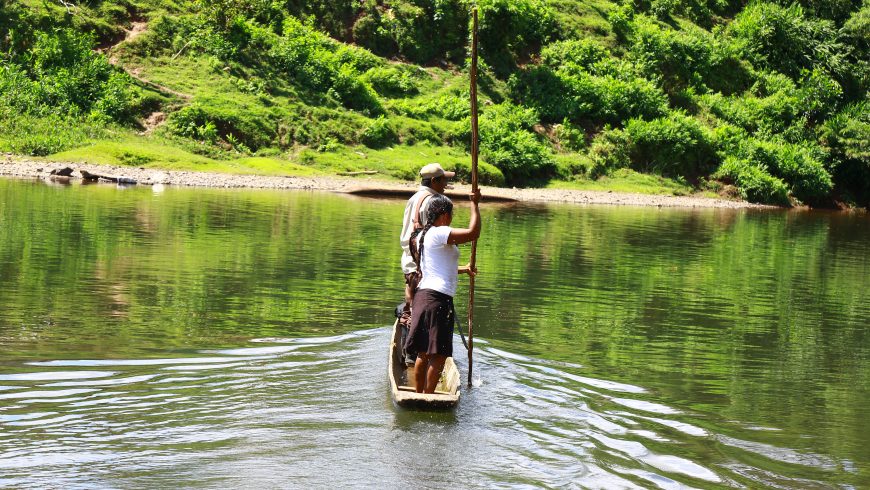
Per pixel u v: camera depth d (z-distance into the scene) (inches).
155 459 174.1
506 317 344.8
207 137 1119.0
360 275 421.4
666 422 214.4
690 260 572.4
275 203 780.0
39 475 163.8
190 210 663.1
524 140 1299.2
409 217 244.5
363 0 1537.9
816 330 353.1
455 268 234.7
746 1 1980.8
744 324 358.6
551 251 570.3
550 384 244.5
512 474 173.3
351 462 175.9
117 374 232.7
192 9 1350.9
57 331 275.9
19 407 202.5
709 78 1663.4
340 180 1064.2
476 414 211.6
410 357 262.5
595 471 177.0
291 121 1193.4
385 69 1412.4
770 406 234.8
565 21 1652.3
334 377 239.5
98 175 876.0
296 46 1314.0
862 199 1558.8
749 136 1546.5
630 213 980.6
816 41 1793.8
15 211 577.9
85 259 417.1
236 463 173.3
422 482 166.9
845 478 181.3
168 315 309.3
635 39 1651.1
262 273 411.8
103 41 1238.3
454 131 1286.9
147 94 1145.4
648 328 337.4
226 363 248.8
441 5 1544.0
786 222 1035.3
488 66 1501.0
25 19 1189.7
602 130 1457.9
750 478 178.5
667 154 1408.7
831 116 1633.9
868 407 238.5
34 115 1058.7
